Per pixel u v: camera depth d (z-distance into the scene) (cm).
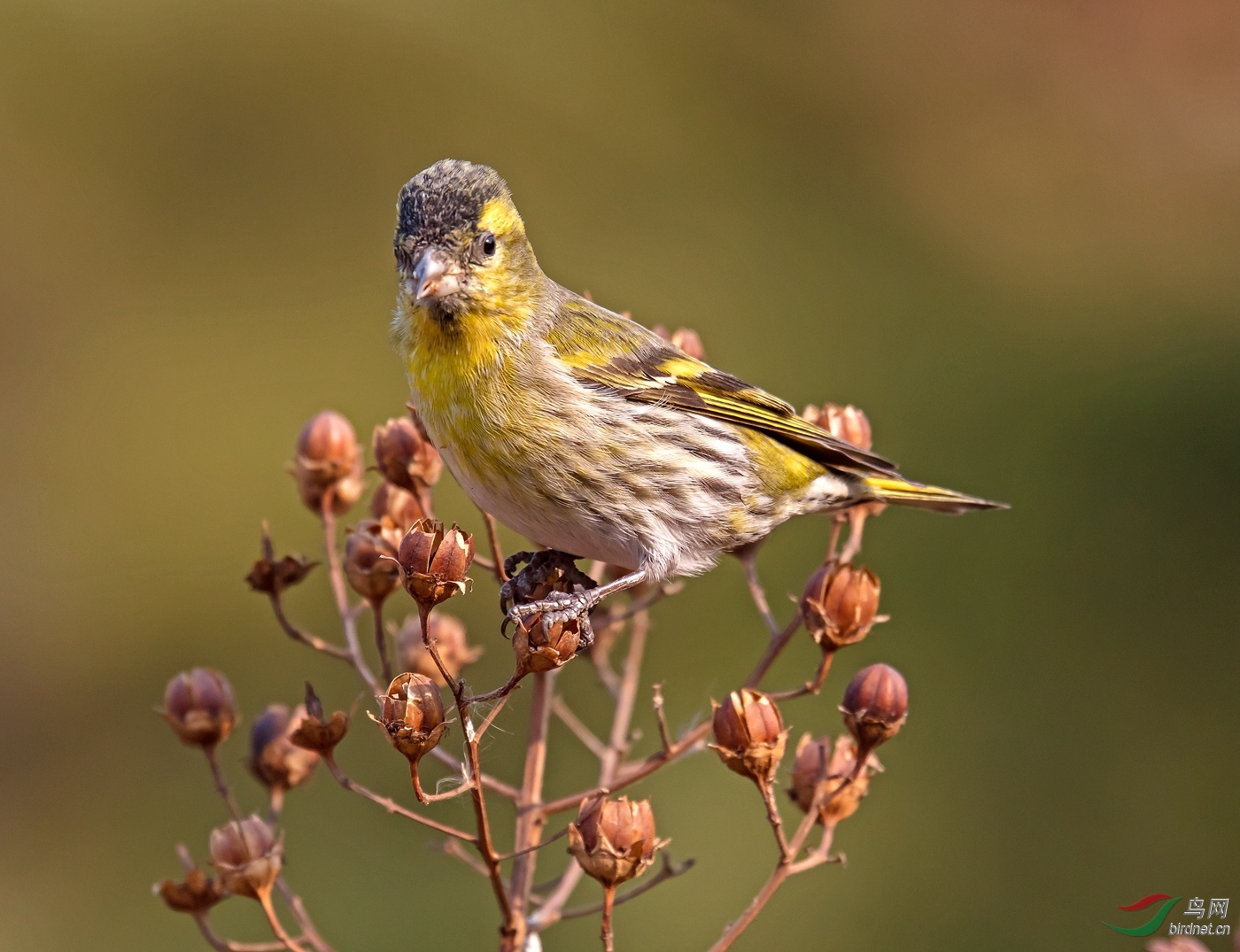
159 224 1526
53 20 1562
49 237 1482
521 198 1575
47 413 1416
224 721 581
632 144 1652
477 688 1125
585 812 489
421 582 469
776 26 1794
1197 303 1569
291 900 572
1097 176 1733
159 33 1591
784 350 1513
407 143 1596
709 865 1050
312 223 1559
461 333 633
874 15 1839
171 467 1382
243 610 1280
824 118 1750
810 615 545
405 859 1009
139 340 1456
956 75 1795
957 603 1259
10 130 1511
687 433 666
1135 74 1836
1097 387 1473
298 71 1603
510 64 1675
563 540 661
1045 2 1867
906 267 1623
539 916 568
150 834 1123
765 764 504
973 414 1466
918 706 1178
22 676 1259
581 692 1083
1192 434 1407
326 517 625
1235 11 1830
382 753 1049
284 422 1418
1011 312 1581
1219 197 1709
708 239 1608
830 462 712
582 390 646
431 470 629
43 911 1090
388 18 1647
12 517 1355
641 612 677
